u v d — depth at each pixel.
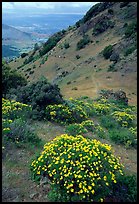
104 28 68.69
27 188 6.73
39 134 10.38
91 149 6.80
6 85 22.70
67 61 63.94
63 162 6.45
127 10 70.50
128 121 14.19
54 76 58.56
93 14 79.56
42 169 6.93
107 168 6.52
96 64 51.00
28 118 11.87
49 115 12.13
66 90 38.25
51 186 6.52
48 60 69.81
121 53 48.81
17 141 8.94
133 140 11.02
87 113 14.43
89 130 11.73
